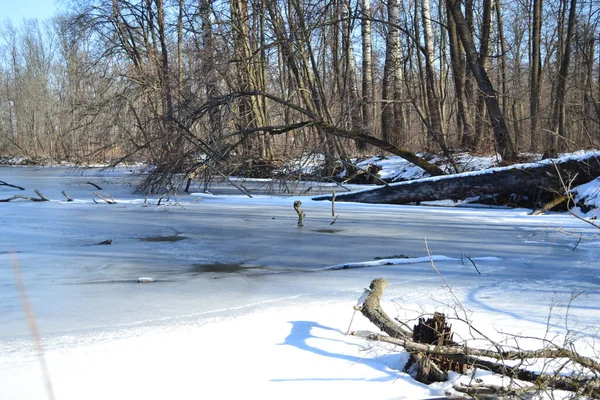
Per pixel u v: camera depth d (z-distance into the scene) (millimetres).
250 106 21000
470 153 21266
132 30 28500
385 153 24906
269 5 20219
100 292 6430
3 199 17625
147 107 19906
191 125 17781
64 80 50000
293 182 19453
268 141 19375
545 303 5812
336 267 7805
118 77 24359
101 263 8148
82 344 4625
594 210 12727
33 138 55281
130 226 11883
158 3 26281
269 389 3723
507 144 18062
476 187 15000
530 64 29781
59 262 8195
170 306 5824
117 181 26016
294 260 8359
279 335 4824
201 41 20484
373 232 11008
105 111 20922
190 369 4070
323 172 19375
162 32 26453
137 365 4145
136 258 8523
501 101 32031
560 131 20797
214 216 13500
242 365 4141
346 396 3621
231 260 8383
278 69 25047
